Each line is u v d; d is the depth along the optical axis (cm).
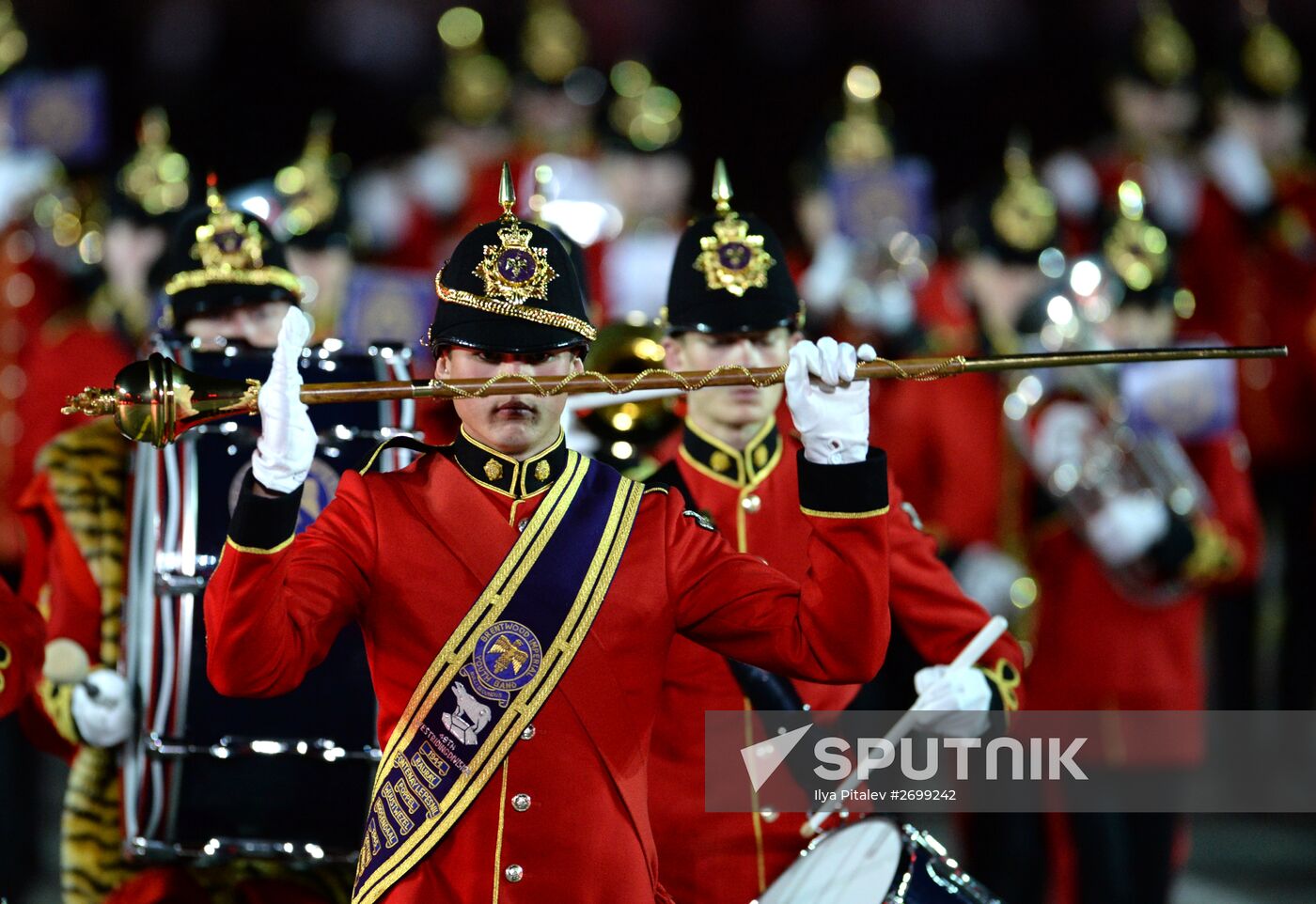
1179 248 3042
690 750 1605
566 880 1289
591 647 1308
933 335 2764
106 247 2519
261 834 1590
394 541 1320
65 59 4053
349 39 4166
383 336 2270
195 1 4116
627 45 4188
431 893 1291
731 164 4197
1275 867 2825
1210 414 2373
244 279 1775
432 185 3803
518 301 1324
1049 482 2331
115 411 1244
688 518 1370
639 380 1302
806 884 1532
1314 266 3225
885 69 4231
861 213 3114
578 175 3519
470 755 1291
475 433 1352
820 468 1294
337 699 1580
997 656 1666
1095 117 4166
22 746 2650
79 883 1780
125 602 1711
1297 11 3953
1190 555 2289
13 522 2834
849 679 1316
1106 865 2300
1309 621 3117
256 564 1233
